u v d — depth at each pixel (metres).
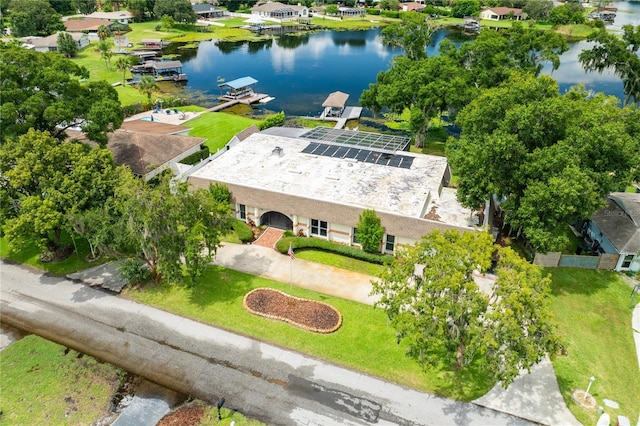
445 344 28.08
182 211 35.41
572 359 32.66
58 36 123.44
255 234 47.84
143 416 28.30
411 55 88.44
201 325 35.44
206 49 146.25
